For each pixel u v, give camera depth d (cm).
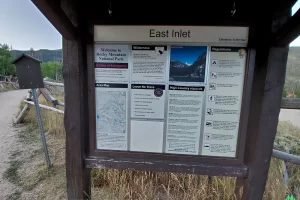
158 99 132
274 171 209
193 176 196
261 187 130
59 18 105
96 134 140
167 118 134
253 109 125
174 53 125
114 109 136
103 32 125
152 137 137
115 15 122
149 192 186
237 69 123
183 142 136
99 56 129
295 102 189
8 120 511
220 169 132
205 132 133
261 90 120
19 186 218
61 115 405
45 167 259
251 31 117
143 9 120
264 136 123
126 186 196
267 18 112
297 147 271
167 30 122
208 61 123
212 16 117
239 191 151
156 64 127
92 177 216
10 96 1098
